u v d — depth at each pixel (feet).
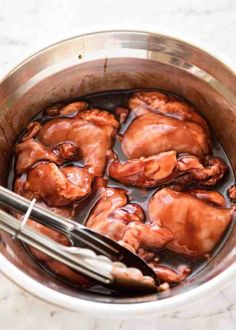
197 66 2.16
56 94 2.28
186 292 1.78
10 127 2.20
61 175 2.09
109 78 2.29
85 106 2.30
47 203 2.12
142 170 2.11
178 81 2.25
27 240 1.88
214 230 2.07
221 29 2.64
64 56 2.16
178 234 2.06
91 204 2.12
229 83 2.11
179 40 2.11
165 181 2.14
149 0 2.68
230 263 1.89
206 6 2.67
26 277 1.79
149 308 1.74
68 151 2.16
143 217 2.09
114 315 1.74
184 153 2.19
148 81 2.31
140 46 2.18
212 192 2.15
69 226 1.94
